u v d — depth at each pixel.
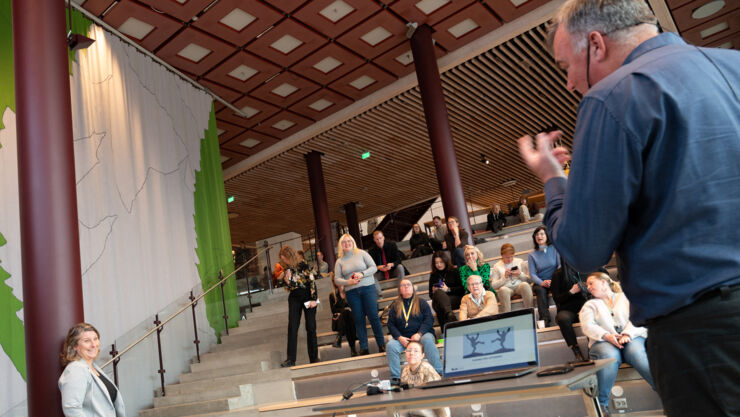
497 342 2.04
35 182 3.97
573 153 1.01
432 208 18.42
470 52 8.67
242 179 13.25
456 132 12.47
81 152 5.91
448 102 10.78
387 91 9.72
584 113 1.01
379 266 7.01
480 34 8.48
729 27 8.84
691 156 0.88
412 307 5.07
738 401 0.82
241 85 8.89
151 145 7.02
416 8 7.69
